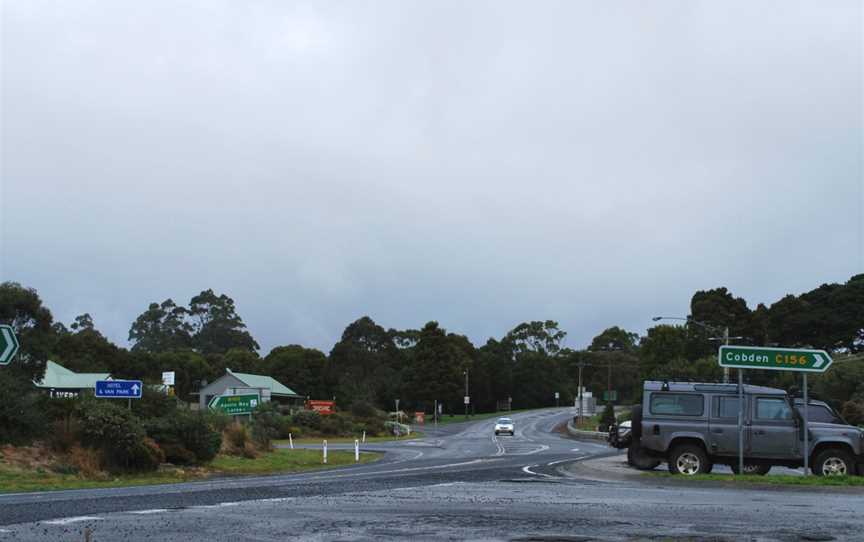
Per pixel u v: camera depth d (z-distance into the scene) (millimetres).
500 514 12773
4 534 10422
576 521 11984
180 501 14633
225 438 36656
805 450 19344
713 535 10680
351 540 10125
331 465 34156
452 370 117188
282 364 113188
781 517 12539
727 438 20641
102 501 14688
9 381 29172
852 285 98188
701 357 94625
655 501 14891
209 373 110875
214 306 152500
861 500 15492
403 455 41062
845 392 59625
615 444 32344
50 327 44094
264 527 11203
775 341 99062
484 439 64688
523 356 153875
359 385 120500
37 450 27766
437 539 10266
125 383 30719
